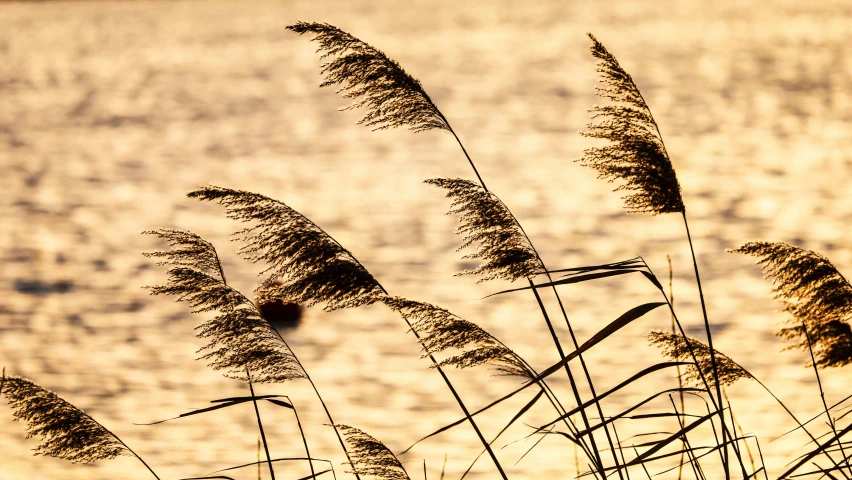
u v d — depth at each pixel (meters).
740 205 72.81
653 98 135.50
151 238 73.06
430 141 115.62
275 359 13.20
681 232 66.00
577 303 51.41
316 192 89.06
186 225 76.62
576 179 88.25
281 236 12.66
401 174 96.38
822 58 169.75
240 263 63.59
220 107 151.88
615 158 12.85
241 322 13.23
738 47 192.25
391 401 38.25
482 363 12.45
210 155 112.62
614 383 37.78
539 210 76.38
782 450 28.75
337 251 12.70
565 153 102.56
